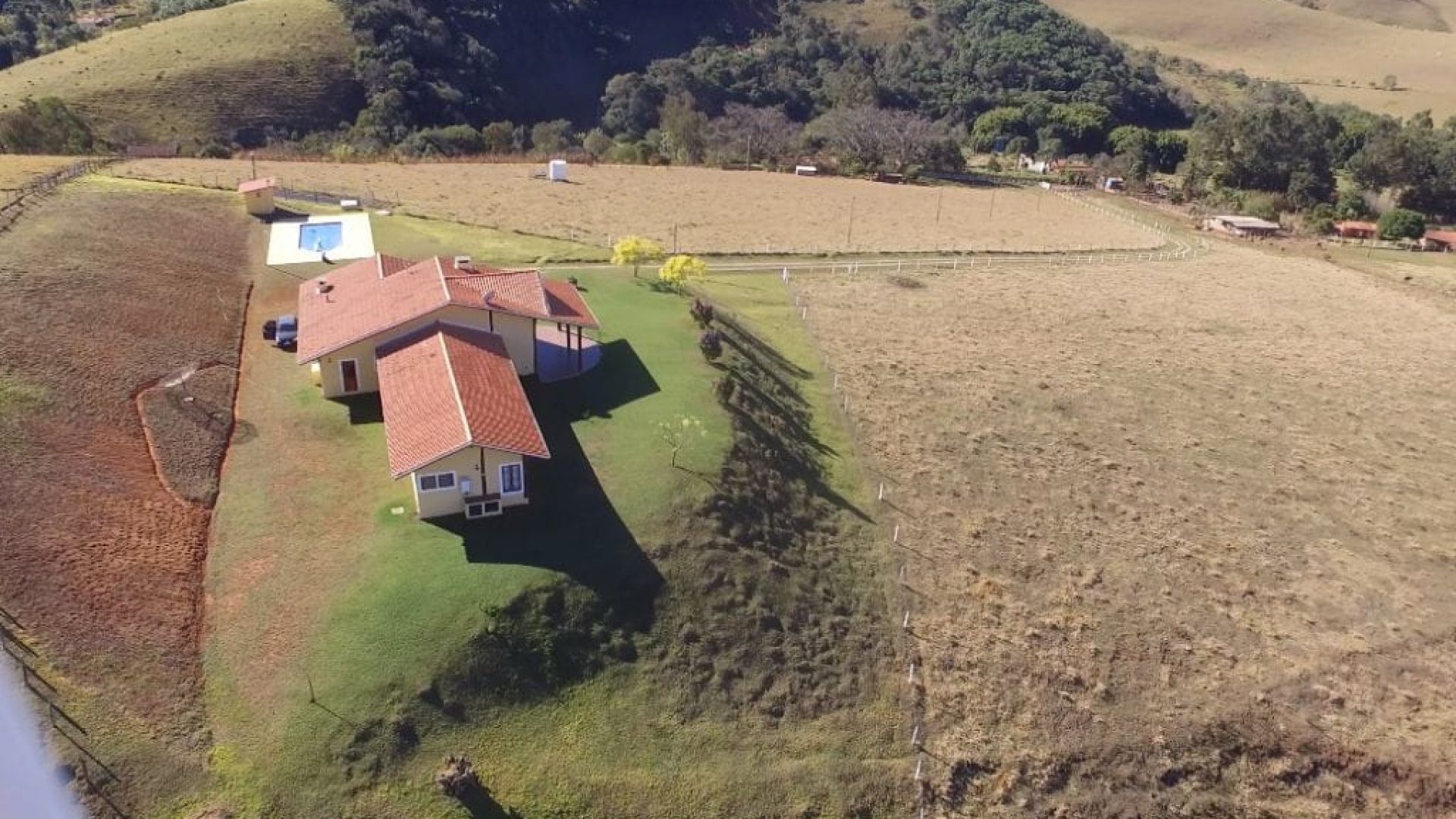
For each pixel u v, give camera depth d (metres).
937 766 34.41
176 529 37.69
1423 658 41.97
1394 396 68.62
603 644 35.38
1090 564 45.56
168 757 29.39
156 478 40.19
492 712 32.69
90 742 28.89
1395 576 47.50
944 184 137.00
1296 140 142.75
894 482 50.00
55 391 42.12
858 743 34.75
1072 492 51.44
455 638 33.62
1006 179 145.62
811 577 41.12
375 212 81.81
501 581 35.81
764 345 62.59
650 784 31.97
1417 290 96.94
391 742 31.05
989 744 35.47
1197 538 48.72
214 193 77.75
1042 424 58.59
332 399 48.03
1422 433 63.22
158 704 30.70
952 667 38.41
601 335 56.97
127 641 32.12
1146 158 164.38
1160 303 85.00
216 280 60.78
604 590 36.75
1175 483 53.78
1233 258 105.25
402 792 30.12
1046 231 110.38
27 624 31.16
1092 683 38.50
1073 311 80.31
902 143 142.62
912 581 42.56
